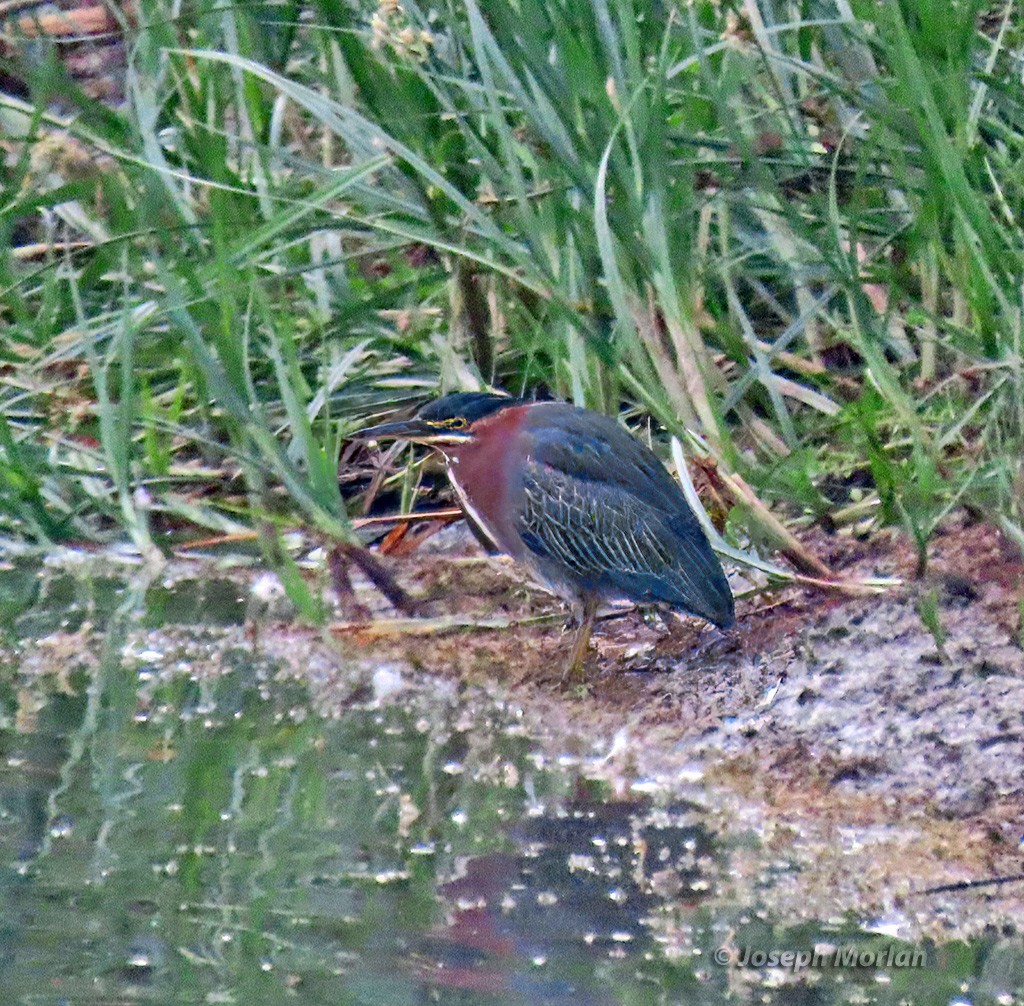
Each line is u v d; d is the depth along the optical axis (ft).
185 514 42.37
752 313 44.32
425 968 23.34
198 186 45.44
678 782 30.42
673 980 23.17
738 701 33.22
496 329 44.09
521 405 37.22
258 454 40.45
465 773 30.71
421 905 25.35
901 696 32.17
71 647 36.94
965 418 36.50
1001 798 29.25
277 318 44.01
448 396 37.40
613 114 37.91
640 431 41.52
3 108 49.03
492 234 36.91
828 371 41.52
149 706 33.86
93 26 54.80
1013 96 38.27
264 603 39.70
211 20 45.32
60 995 22.52
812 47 42.50
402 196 42.55
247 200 43.86
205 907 25.14
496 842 27.73
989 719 31.14
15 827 27.91
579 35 38.86
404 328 45.03
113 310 46.26
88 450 43.68
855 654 33.73
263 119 46.88
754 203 39.73
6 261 46.09
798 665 33.86
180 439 44.27
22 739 31.94
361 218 40.37
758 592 36.63
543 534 36.01
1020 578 34.47
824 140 41.78
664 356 37.73
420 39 38.96
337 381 43.37
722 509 38.06
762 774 30.73
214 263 39.88
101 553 42.83
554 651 36.63
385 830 28.14
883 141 39.58
